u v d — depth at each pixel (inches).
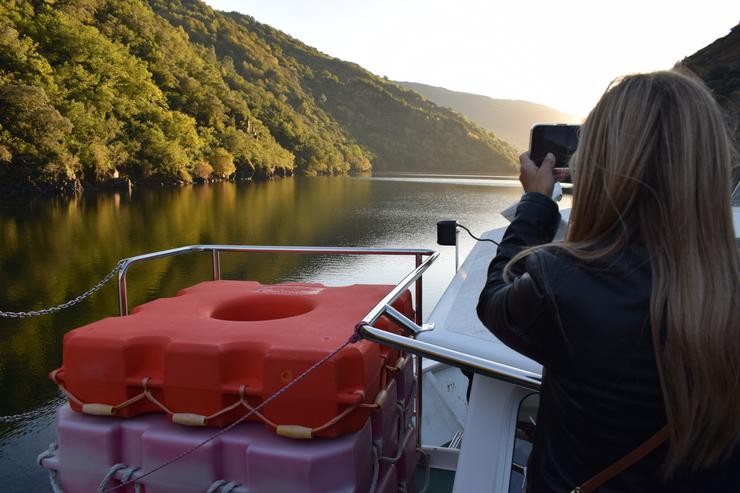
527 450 63.8
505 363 67.2
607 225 39.8
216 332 76.5
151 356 76.0
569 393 40.1
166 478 72.0
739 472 38.9
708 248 36.8
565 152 54.2
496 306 43.6
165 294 1130.0
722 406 35.1
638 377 37.0
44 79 3366.1
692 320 35.1
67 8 4483.3
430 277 1144.8
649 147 38.1
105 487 75.0
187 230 2129.7
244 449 70.3
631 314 37.2
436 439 132.0
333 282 1227.2
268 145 6102.4
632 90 40.1
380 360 77.1
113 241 1823.3
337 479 68.1
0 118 2910.9
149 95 4301.2
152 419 75.9
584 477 40.2
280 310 96.4
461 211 2965.1
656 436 37.3
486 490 62.1
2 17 3558.1
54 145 3041.3
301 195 3892.7
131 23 5241.1
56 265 1437.0
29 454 452.1
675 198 37.2
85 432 75.0
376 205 3253.0
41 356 744.3
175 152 4040.4
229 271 1358.3
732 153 39.4
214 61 7470.5
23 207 2610.7
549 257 40.4
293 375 69.1
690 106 38.4
